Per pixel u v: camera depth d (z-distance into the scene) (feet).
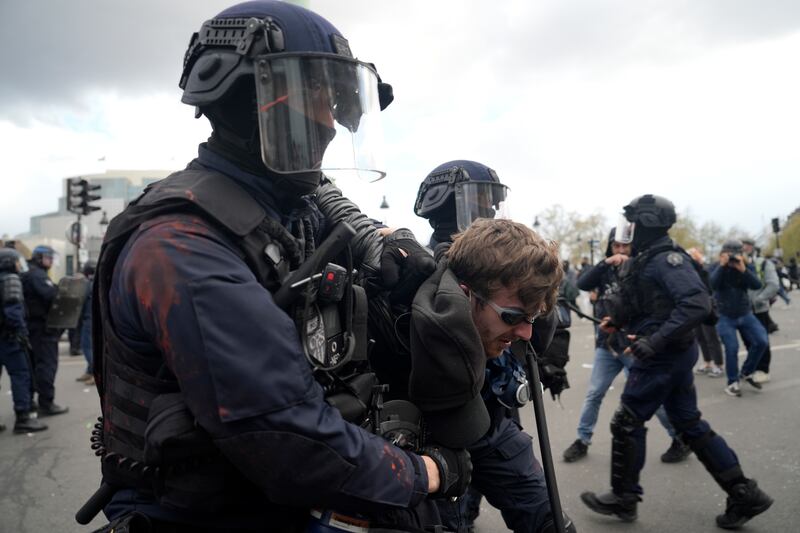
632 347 10.32
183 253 3.13
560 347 6.97
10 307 17.06
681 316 9.89
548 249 4.43
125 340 3.45
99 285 3.63
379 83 4.42
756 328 19.93
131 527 3.52
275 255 3.55
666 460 13.78
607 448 14.84
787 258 182.91
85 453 15.44
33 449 15.80
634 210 10.92
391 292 4.64
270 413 3.01
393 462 3.48
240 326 3.04
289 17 3.75
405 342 4.57
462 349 3.95
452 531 5.43
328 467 3.14
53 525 11.10
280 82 3.57
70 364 31.40
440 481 3.89
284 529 3.79
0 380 27.84
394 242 4.70
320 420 3.17
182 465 3.30
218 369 2.97
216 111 3.79
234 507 3.58
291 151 3.58
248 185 3.74
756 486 10.14
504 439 5.67
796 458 13.28
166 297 3.05
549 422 17.31
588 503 10.91
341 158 3.78
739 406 18.21
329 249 3.64
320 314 3.72
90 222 181.88
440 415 4.17
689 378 10.46
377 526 3.87
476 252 4.39
